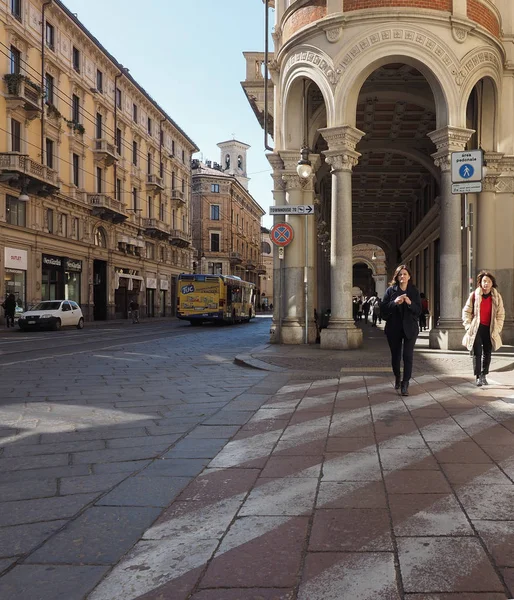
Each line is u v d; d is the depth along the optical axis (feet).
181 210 187.21
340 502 11.16
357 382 26.61
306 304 45.06
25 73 98.78
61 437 16.87
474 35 40.73
